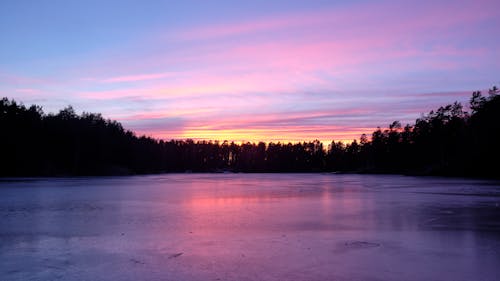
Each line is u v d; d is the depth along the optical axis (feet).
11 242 49.52
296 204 96.94
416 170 422.00
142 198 116.98
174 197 120.37
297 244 47.60
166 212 80.53
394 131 505.66
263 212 80.02
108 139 438.40
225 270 36.70
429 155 429.38
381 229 57.98
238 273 35.76
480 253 42.34
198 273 35.86
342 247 45.70
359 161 616.39
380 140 528.22
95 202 103.55
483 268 36.55
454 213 76.28
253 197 119.96
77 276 35.22
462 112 399.03
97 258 41.29
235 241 49.55
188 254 42.86
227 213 78.48
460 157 357.00
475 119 344.08
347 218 69.92
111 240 50.49
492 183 208.33
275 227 60.23
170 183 233.55
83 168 405.80
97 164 418.72
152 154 582.76
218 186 194.18
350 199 110.83
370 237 51.70
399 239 50.21
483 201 101.71
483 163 319.06
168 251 44.29
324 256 41.50
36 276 35.24
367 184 209.05
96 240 50.57
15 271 36.76
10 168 342.44
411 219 68.18
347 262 38.99
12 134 338.34
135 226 61.67
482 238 50.60
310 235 53.42
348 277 34.27
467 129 361.51
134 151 497.87
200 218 71.00
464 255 41.50
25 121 358.23
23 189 163.84
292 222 65.41
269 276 34.78
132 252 43.88
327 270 36.37
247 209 85.71
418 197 116.26
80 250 44.98
